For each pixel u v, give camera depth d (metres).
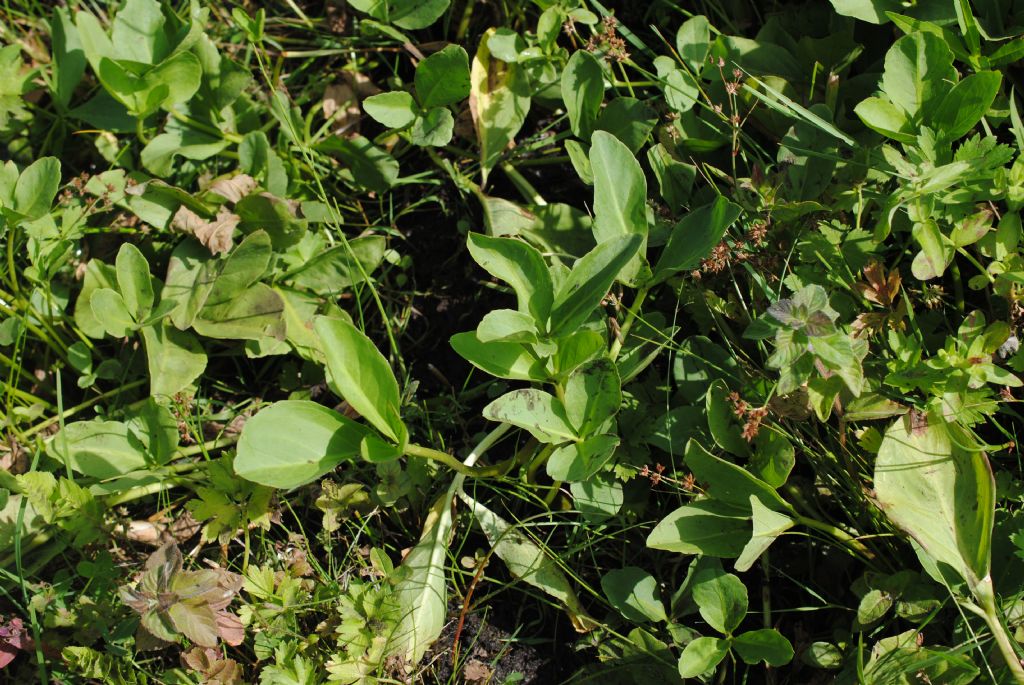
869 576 1.81
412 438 2.15
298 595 1.85
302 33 2.57
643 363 1.91
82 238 2.31
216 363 2.29
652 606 1.83
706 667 1.68
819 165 2.04
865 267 1.91
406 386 2.10
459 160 2.40
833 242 1.96
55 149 2.41
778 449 1.79
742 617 1.71
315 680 1.77
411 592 1.87
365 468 2.10
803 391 1.78
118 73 2.11
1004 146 1.75
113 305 2.07
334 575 1.98
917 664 1.59
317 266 2.21
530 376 1.81
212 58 2.27
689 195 2.15
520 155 2.38
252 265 2.09
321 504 2.00
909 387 1.78
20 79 2.34
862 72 2.26
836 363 1.58
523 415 1.74
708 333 2.11
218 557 2.04
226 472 1.94
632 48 2.43
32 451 2.14
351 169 2.37
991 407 1.73
